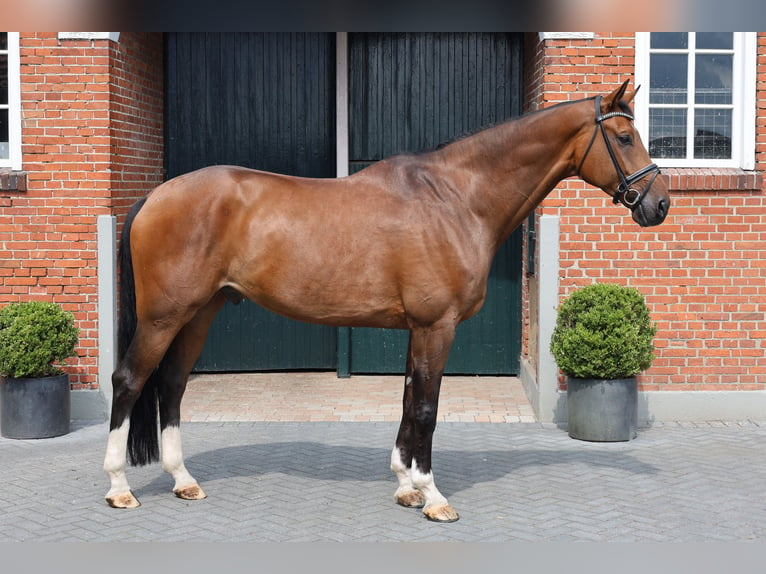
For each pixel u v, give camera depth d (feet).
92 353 24.79
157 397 18.26
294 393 28.48
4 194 24.45
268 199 16.69
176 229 16.53
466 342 30.76
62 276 24.62
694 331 24.75
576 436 22.90
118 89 25.26
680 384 24.90
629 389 22.59
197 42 30.30
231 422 24.82
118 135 25.27
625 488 18.76
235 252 16.67
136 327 17.42
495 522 16.65
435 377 16.66
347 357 30.73
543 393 24.79
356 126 30.32
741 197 24.49
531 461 20.88
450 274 16.44
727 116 25.07
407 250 16.39
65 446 22.09
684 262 24.61
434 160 17.10
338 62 29.68
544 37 24.34
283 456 21.29
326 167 30.81
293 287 16.65
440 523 16.56
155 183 29.32
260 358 31.37
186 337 17.87
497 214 17.04
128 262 17.29
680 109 25.07
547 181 17.19
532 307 27.58
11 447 21.99
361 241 16.48
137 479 19.33
